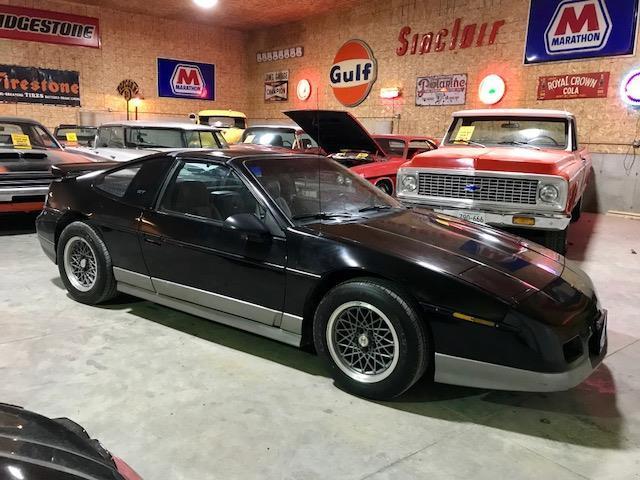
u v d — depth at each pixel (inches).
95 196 165.3
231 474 89.7
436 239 125.2
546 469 93.3
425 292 106.0
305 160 155.3
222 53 735.7
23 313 160.2
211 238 135.8
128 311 164.7
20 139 297.4
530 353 101.1
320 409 111.0
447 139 282.5
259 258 127.0
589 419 110.3
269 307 127.6
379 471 91.4
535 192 212.2
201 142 354.6
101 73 645.9
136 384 119.0
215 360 132.6
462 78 503.8
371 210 145.9
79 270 169.0
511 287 106.5
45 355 132.1
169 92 699.4
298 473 90.4
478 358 104.2
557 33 431.5
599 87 413.4
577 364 105.9
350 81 609.9
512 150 245.9
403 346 108.2
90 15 625.9
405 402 114.9
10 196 263.3
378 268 110.7
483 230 142.5
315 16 641.6
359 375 116.2
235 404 111.9
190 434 100.6
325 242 119.6
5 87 585.3
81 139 538.0
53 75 613.9
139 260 152.3
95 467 57.3
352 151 340.2
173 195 148.5
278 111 721.6
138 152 331.3
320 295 124.0
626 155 406.3
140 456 93.6
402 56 553.9
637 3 384.8
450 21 505.7
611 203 419.2
